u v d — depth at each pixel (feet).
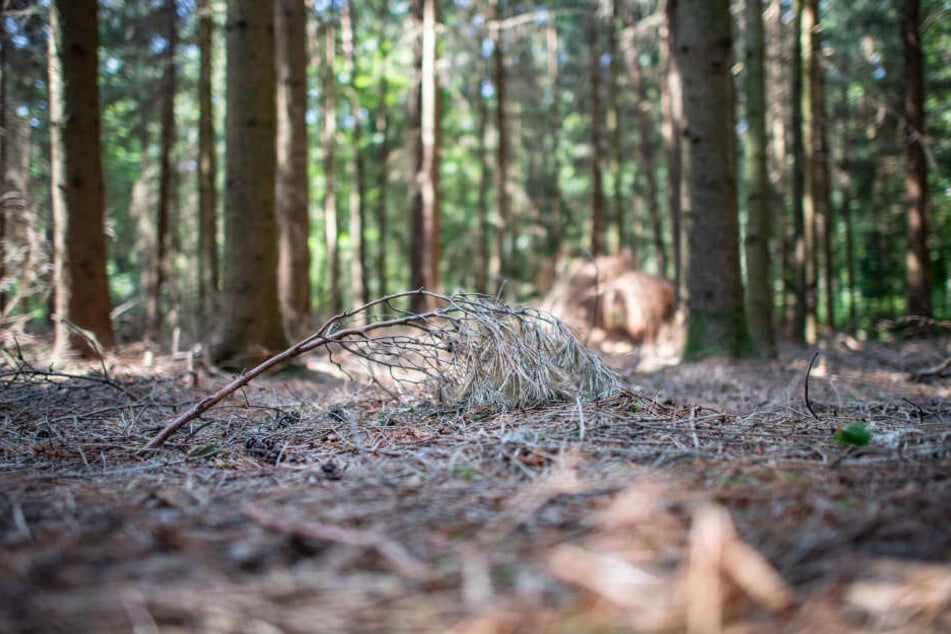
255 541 6.03
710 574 4.86
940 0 44.68
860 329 61.16
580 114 82.07
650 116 73.87
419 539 6.06
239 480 8.71
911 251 44.57
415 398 14.11
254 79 23.58
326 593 5.14
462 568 5.44
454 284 85.76
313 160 75.36
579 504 6.81
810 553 5.47
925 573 5.03
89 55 24.32
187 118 60.08
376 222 84.07
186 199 64.18
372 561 5.65
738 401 16.76
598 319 46.80
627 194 92.79
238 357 22.86
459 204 89.51
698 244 26.99
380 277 69.77
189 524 6.56
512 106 79.10
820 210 58.34
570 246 87.45
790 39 47.93
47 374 15.34
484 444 9.66
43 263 24.54
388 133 79.25
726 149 26.86
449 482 7.96
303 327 34.65
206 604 4.97
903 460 8.20
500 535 6.03
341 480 8.34
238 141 23.48
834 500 6.66
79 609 4.93
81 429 12.42
